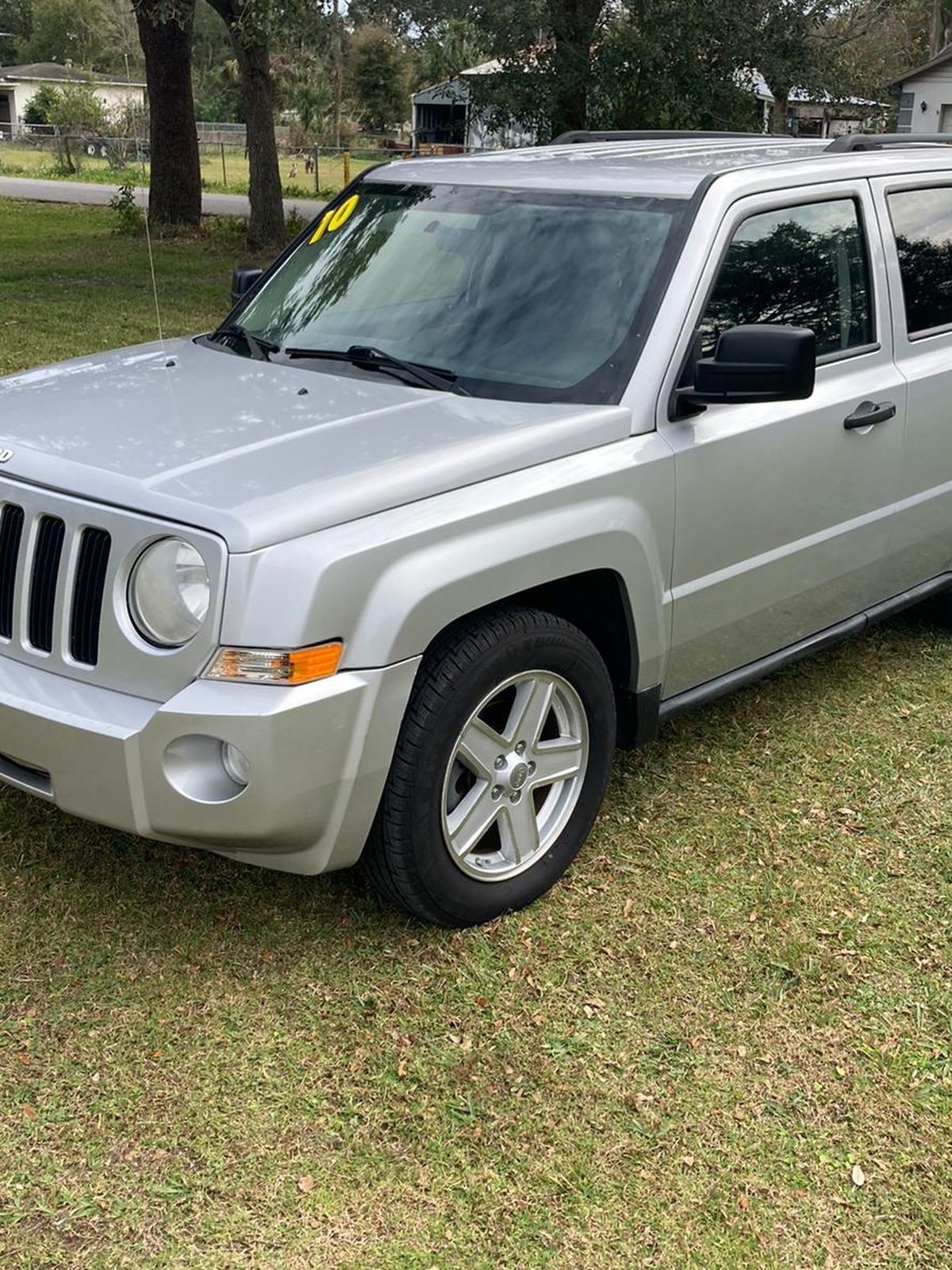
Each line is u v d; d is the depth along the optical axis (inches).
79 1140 106.8
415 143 1943.9
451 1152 107.4
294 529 113.2
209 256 756.0
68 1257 96.0
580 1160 107.1
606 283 149.9
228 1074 114.9
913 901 145.3
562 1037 121.1
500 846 140.0
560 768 140.7
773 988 129.5
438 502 122.0
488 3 661.3
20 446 128.6
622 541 137.3
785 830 158.2
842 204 172.1
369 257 170.1
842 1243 100.4
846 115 956.0
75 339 445.1
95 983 125.8
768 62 668.1
